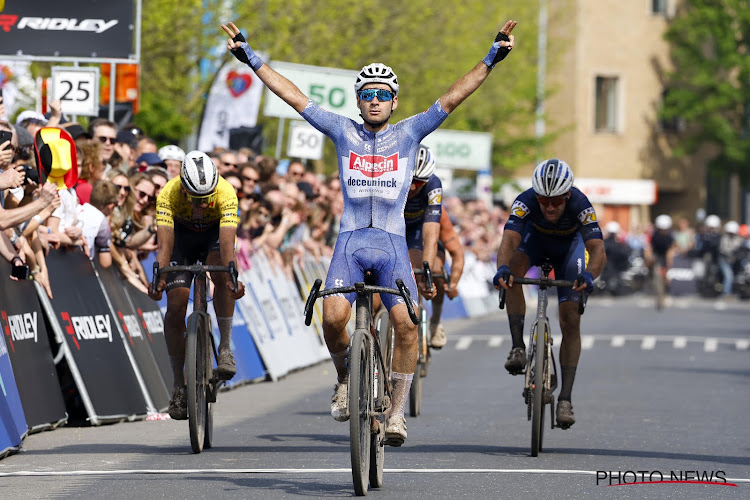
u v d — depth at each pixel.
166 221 21.88
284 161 47.47
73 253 26.16
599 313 70.19
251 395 31.61
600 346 48.53
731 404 30.22
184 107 54.38
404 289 17.91
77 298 25.69
